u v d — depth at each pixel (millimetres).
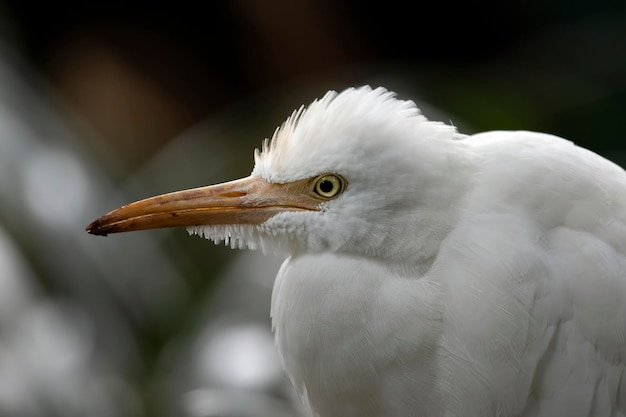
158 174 13344
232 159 13258
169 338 11312
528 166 5809
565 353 5672
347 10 15641
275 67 16047
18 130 11922
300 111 6027
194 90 16203
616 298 5633
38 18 16234
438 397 5816
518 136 6074
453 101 13414
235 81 16234
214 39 16172
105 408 10281
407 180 5555
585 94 13703
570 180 5777
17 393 9750
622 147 13570
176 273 11984
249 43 16078
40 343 10281
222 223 5949
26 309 10406
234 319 10359
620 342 5645
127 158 15688
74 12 16141
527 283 5617
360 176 5566
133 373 10914
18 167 11414
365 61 16031
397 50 16047
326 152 5621
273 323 6137
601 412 5711
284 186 5828
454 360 5699
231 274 10883
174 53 16156
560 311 5637
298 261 5863
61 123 13195
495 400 5723
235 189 5949
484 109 13312
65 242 11273
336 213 5656
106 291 11391
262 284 10578
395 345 5672
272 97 14867
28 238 11047
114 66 15961
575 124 13617
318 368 5848
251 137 13578
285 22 15625
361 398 5883
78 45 16109
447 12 15766
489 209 5727
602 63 14055
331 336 5719
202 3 15750
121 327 11297
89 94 15930
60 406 9961
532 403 5762
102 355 10898
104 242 11703
